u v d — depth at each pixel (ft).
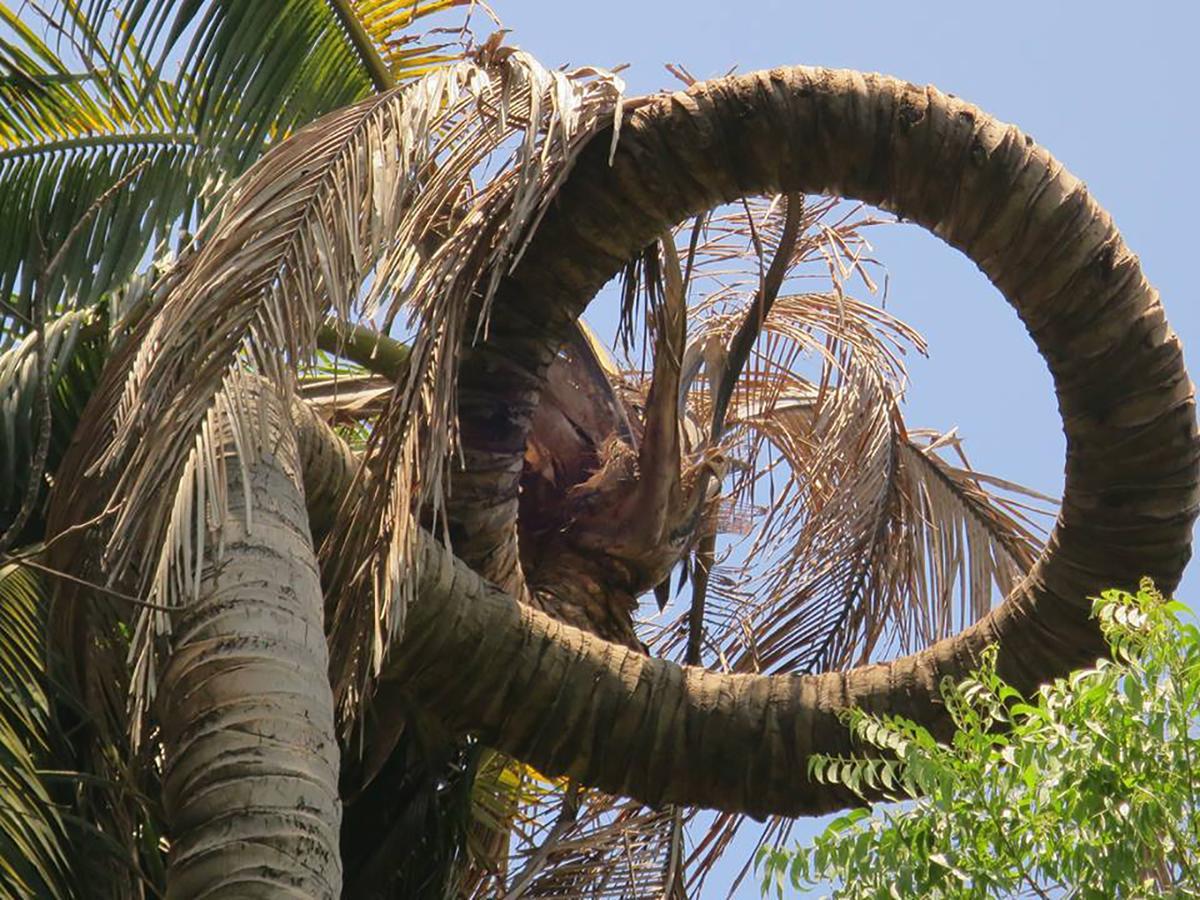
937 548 50.06
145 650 26.37
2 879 30.76
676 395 40.93
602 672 36.04
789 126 37.04
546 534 42.27
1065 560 38.01
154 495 28.63
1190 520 37.83
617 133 34.88
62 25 43.57
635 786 36.45
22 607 34.60
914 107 37.06
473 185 37.47
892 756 35.94
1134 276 37.37
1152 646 25.76
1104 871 24.30
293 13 43.83
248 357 30.58
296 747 26.03
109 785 31.30
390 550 32.12
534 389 37.99
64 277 41.83
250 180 32.94
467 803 39.34
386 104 34.83
